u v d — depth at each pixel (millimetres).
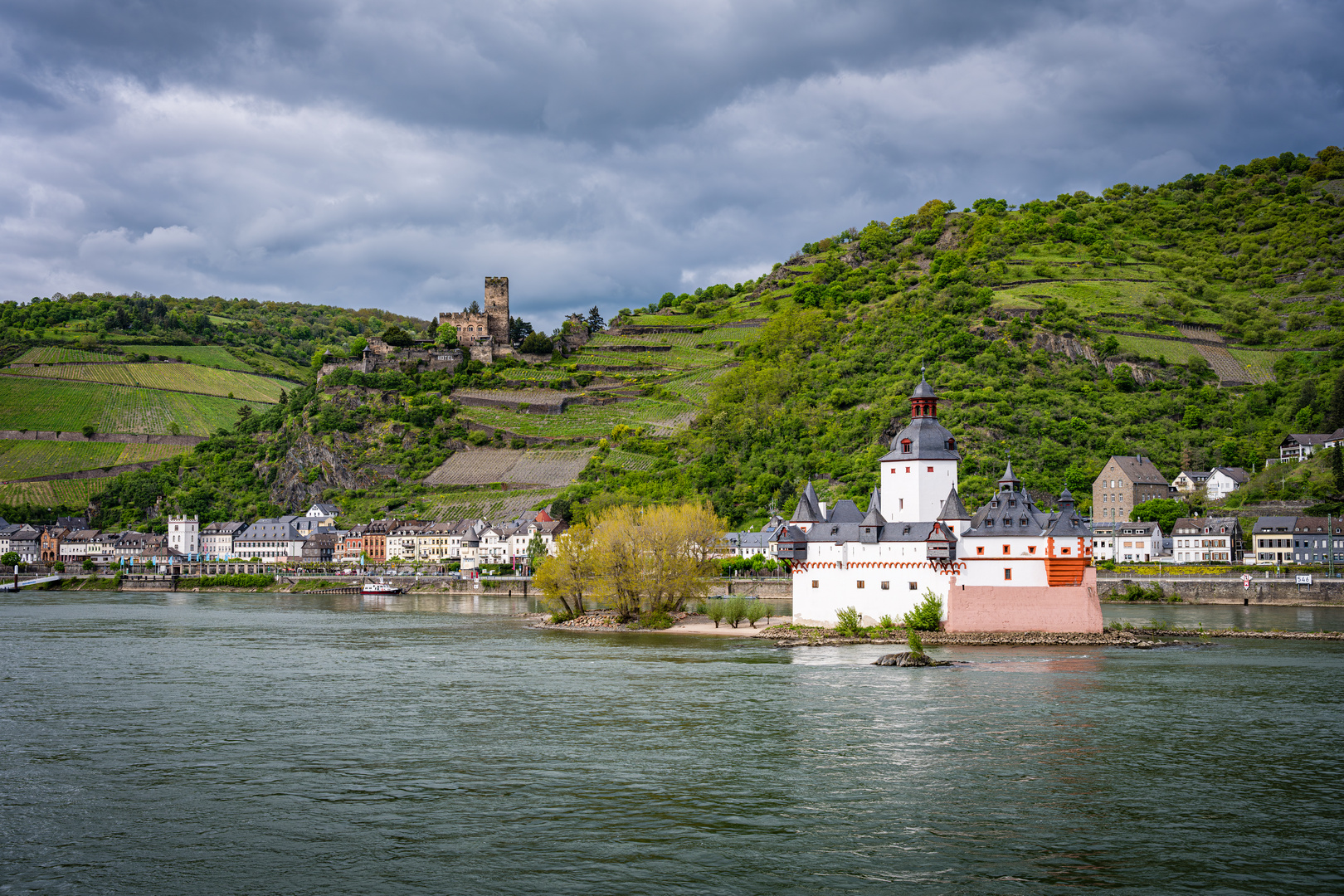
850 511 154000
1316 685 104375
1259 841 57031
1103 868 53188
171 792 66250
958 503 143125
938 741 79500
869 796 64938
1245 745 78250
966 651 131375
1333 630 161000
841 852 55344
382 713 91250
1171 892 50250
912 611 143625
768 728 84188
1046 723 85750
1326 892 50188
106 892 50406
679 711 91500
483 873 52531
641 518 182125
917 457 146750
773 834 58125
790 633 150000
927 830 58812
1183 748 77188
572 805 63406
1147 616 186750
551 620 184625
